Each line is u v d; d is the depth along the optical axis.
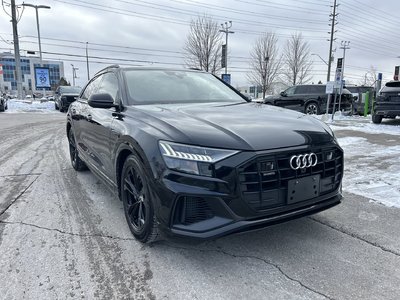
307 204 2.86
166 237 2.72
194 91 4.23
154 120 3.09
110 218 3.82
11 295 2.47
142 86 4.01
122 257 2.99
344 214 3.89
